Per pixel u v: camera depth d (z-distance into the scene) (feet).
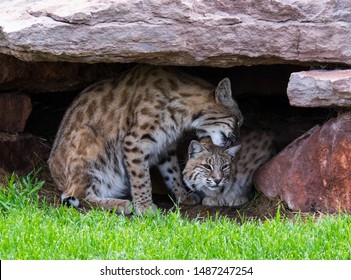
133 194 43.91
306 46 38.75
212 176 43.88
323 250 33.47
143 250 33.81
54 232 35.68
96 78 48.60
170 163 46.14
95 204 43.62
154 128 43.88
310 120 49.37
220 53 38.99
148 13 38.86
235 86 51.29
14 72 45.44
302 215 40.11
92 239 34.83
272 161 42.86
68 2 41.09
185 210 44.96
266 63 40.09
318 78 37.78
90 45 39.19
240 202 45.16
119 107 44.75
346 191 39.42
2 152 46.70
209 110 44.52
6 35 39.68
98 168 44.73
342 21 38.70
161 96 44.01
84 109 45.37
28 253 33.32
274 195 42.19
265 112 51.57
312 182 40.22
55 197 44.37
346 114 39.42
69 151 44.73
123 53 39.29
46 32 39.22
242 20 38.78
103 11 38.91
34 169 47.67
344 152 39.22
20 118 47.75
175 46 38.91
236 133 45.09
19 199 41.24
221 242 34.55
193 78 44.93
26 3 43.60
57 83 47.67
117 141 44.86
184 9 38.60
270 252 33.37
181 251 33.71
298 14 38.60
